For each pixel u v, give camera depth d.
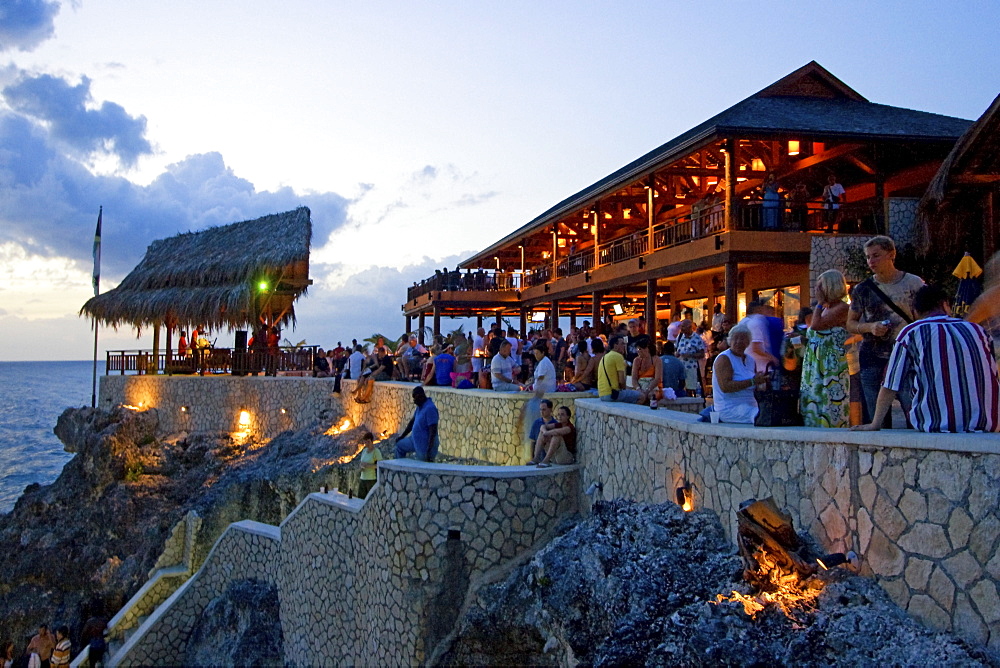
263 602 14.91
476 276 34.41
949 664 4.55
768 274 19.52
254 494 20.33
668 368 12.34
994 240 16.05
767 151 20.81
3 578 22.20
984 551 4.70
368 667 11.48
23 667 17.98
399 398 19.19
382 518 11.28
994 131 14.21
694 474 7.89
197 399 28.73
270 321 29.98
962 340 5.44
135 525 22.52
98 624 17.95
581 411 11.38
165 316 29.67
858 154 18.19
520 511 10.76
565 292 27.88
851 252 17.00
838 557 5.71
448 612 10.45
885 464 5.45
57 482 26.09
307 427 24.45
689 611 6.40
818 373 6.94
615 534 8.48
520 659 9.40
